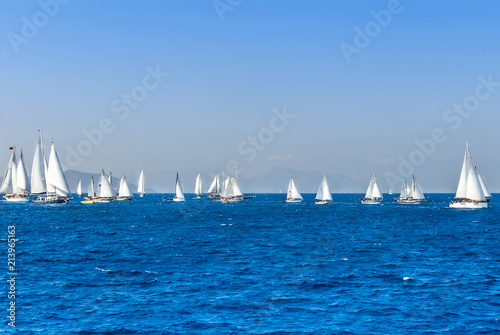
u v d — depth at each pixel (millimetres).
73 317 48938
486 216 198625
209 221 176750
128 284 62625
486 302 54031
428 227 148625
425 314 49938
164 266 75375
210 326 46562
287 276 67562
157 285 62062
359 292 58531
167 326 46500
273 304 53531
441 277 66688
